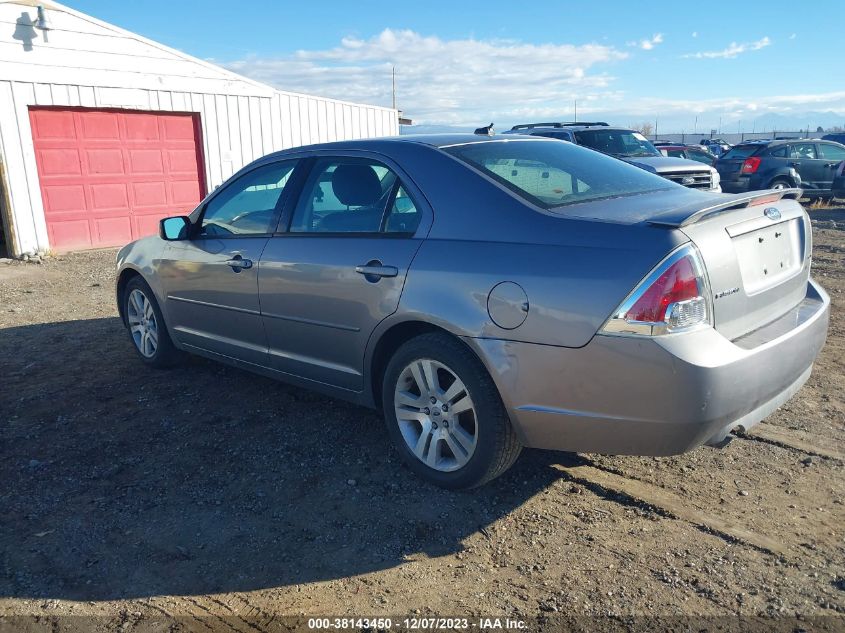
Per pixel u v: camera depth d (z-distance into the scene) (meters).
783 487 3.52
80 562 3.05
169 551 3.12
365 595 2.80
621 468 3.76
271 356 4.36
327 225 3.99
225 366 5.61
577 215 3.15
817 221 13.62
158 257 5.15
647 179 3.96
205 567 3.00
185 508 3.47
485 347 3.16
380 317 3.57
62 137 11.81
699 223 2.94
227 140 14.30
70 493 3.63
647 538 3.13
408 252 3.49
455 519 3.32
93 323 7.17
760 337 3.11
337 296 3.79
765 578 2.83
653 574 2.88
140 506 3.50
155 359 5.45
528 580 2.87
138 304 5.61
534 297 3.02
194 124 13.81
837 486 3.51
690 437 2.86
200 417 4.58
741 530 3.16
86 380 5.35
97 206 12.43
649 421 2.86
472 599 2.76
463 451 3.43
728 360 2.83
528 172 3.63
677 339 2.77
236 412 4.65
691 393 2.77
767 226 3.30
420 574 2.93
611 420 2.93
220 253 4.56
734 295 2.99
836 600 2.69
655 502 3.40
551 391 3.03
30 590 2.86
